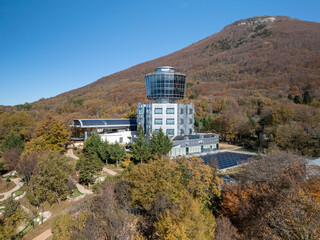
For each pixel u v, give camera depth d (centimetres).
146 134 8638
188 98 17662
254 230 2550
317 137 6438
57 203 4228
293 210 2092
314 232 1867
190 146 7619
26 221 3616
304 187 2812
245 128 9950
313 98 13462
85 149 7138
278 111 8981
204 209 3083
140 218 3372
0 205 4059
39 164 4400
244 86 19750
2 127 10438
